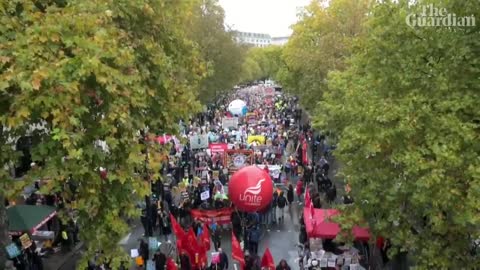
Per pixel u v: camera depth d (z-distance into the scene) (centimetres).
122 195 1222
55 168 1063
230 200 2381
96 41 1072
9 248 1717
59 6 1300
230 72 5750
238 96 10400
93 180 1127
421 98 1284
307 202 2141
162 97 1491
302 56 3844
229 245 2334
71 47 1091
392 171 1395
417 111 1269
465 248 1305
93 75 1113
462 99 1246
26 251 1939
